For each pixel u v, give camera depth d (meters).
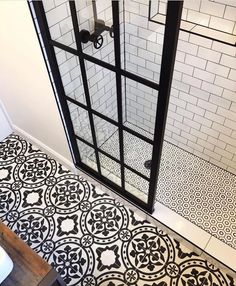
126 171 1.70
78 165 2.00
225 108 1.71
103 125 1.54
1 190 2.03
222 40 1.46
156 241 1.72
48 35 1.28
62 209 1.90
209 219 1.74
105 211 1.88
